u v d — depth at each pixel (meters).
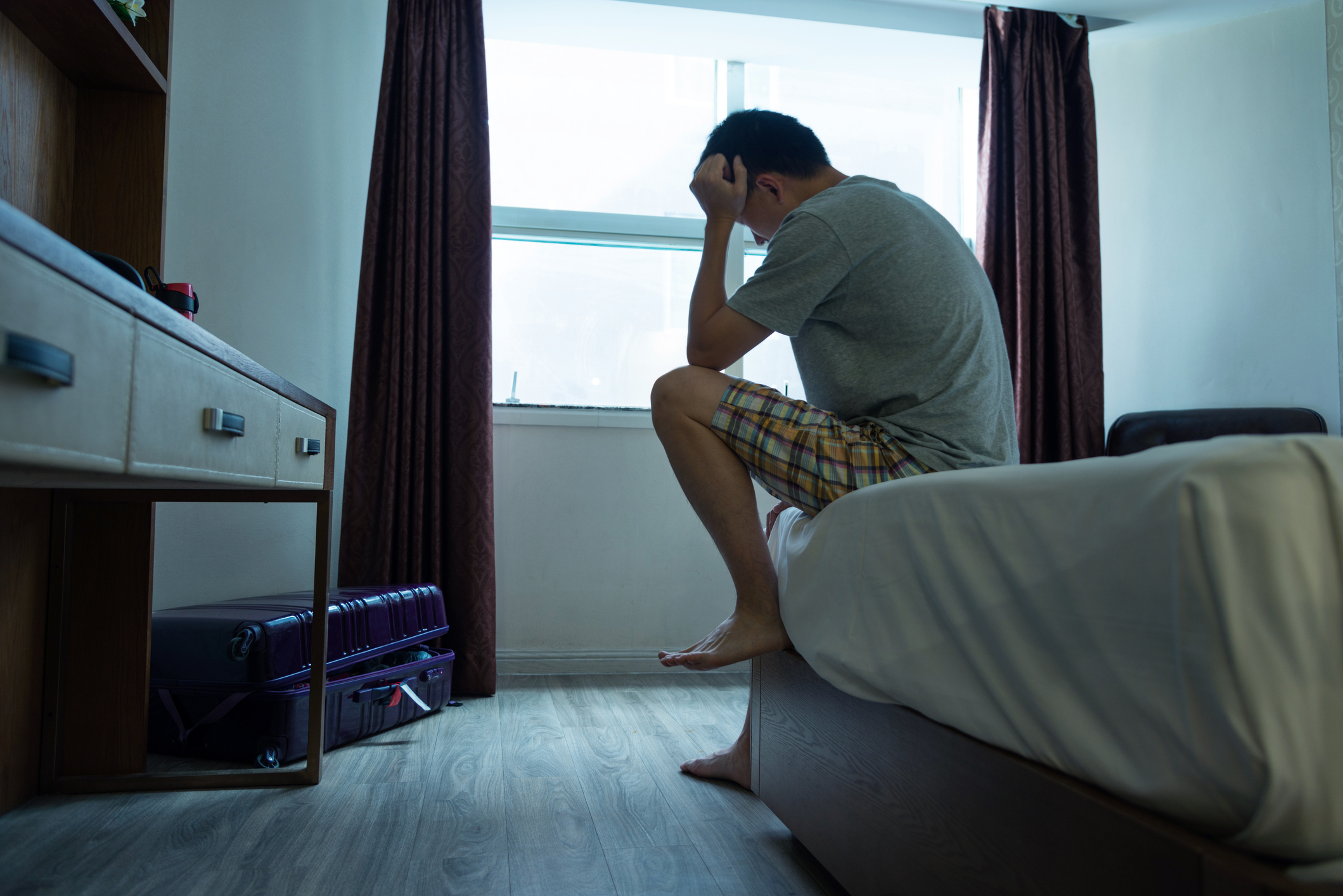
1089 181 2.79
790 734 1.25
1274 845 0.49
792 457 1.19
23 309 0.57
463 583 2.37
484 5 2.66
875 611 0.96
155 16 1.54
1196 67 2.90
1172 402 2.91
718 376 1.30
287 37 2.34
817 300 1.25
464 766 1.63
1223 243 2.83
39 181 1.41
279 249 2.30
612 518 2.74
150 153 1.53
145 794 1.45
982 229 2.80
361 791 1.48
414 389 2.45
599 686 2.46
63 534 1.48
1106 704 0.62
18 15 1.30
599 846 1.24
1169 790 0.56
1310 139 2.70
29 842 1.23
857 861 1.01
